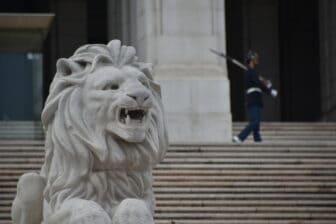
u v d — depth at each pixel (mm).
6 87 44094
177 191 34094
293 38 60219
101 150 18250
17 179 34281
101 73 18422
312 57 59906
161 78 44875
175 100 44781
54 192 18422
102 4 59875
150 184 18797
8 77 44156
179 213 32812
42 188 18844
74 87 18531
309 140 45438
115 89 18328
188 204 33344
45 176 18875
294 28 60219
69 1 59688
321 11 57344
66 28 59562
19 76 44219
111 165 18375
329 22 56656
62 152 18422
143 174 18656
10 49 44125
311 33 60094
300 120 59969
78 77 18578
